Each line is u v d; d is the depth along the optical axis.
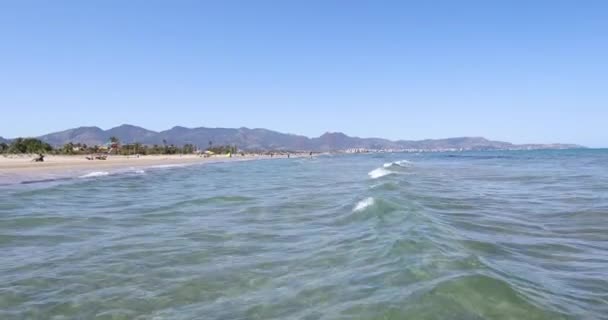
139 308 5.89
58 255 8.89
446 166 48.44
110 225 12.41
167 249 9.31
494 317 4.97
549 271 7.02
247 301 5.98
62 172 41.84
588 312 5.21
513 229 10.65
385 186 19.73
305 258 8.14
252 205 16.39
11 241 10.30
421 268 6.64
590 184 22.39
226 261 8.20
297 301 5.84
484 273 6.24
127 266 7.98
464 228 10.65
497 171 36.75
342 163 72.38
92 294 6.47
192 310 5.75
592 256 8.03
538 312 5.12
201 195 20.50
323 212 14.05
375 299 5.62
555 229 10.64
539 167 43.41
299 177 34.44
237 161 98.56
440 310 5.13
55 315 5.70
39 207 16.34
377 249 8.21
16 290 6.69
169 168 56.34
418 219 10.71
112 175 38.84
